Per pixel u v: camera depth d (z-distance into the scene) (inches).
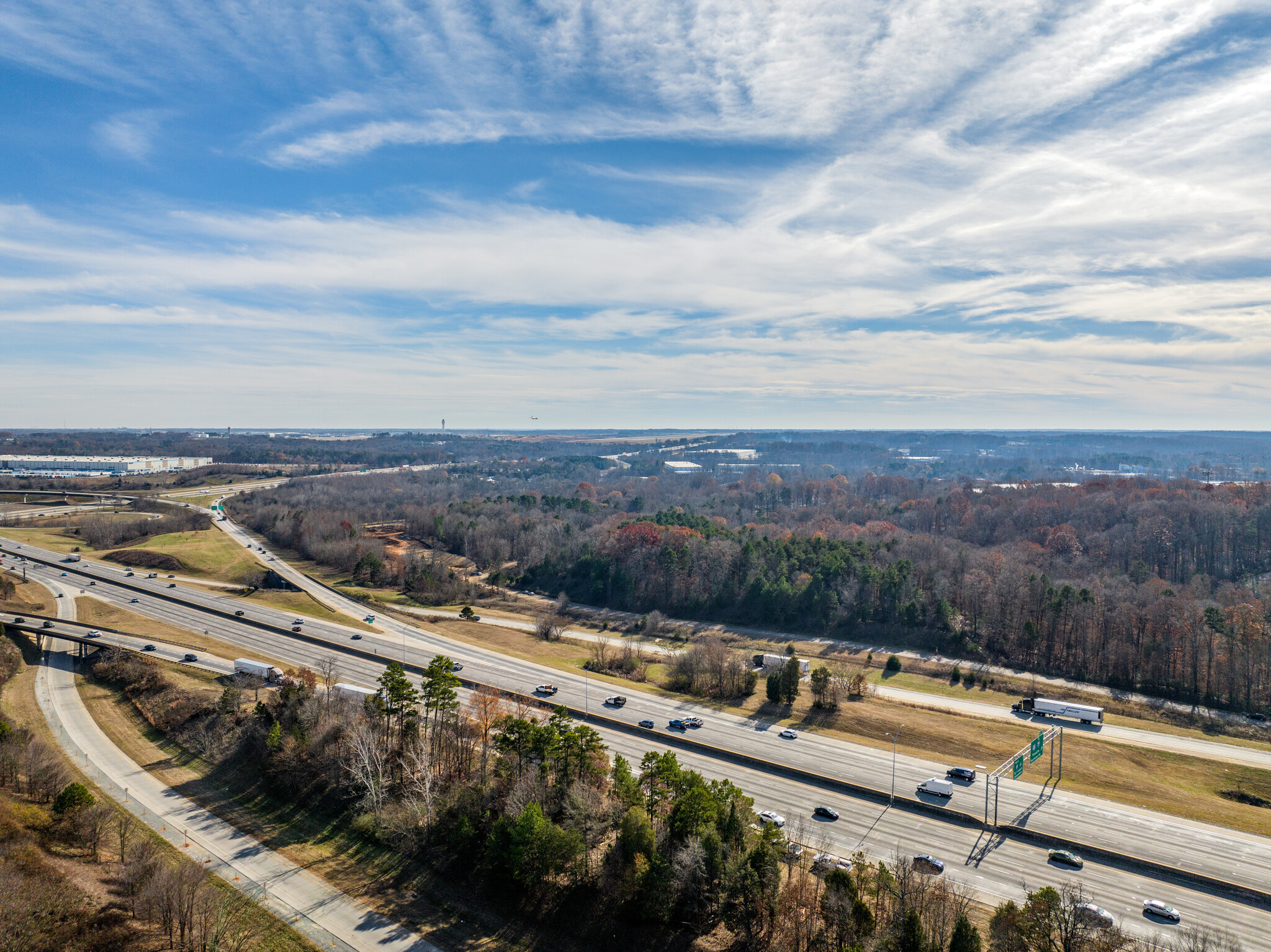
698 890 2842.0
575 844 3058.6
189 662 5836.6
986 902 2982.3
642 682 5964.6
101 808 3459.6
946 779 4106.8
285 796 3907.5
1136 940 2689.5
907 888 2721.5
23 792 3654.0
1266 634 6122.1
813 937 2659.9
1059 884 3107.8
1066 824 3602.4
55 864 3014.3
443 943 2859.3
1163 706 5816.9
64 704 5201.8
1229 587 7662.4
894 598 7642.7
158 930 2746.1
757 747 4503.0
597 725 4825.3
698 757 4399.6
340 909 3041.3
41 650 6240.2
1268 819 3700.8
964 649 7007.9
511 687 5413.4
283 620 7165.4
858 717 5064.0
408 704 4175.7
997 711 5546.3
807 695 5580.7
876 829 3565.5
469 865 3262.8
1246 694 5910.4
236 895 3058.6
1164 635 6279.5
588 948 2844.5
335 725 4114.2
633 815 3048.7
